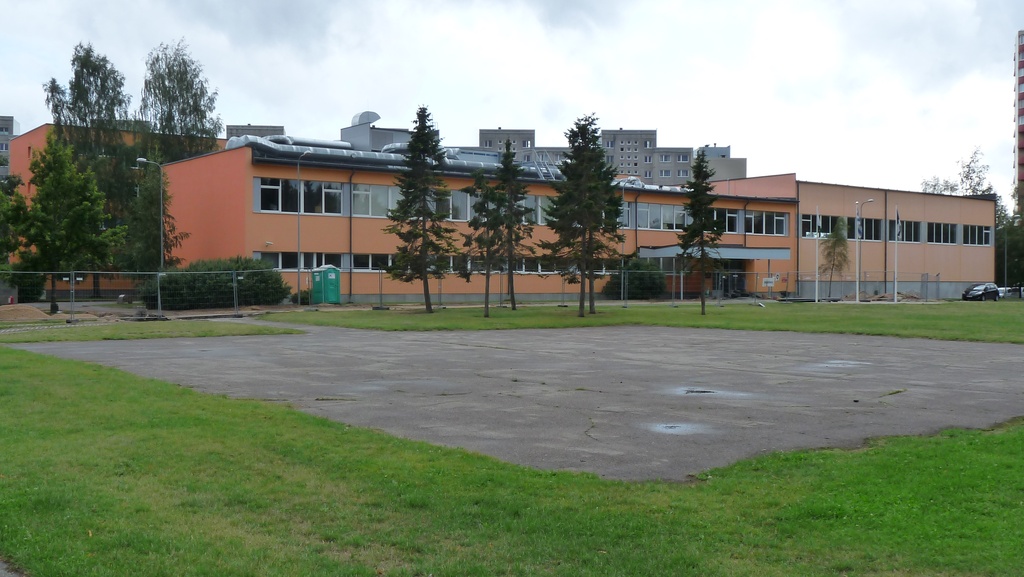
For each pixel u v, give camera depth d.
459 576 5.62
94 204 41.47
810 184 75.00
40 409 11.75
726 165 109.44
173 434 10.02
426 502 7.25
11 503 6.97
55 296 37.72
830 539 6.38
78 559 5.79
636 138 183.50
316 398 13.98
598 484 8.02
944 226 85.38
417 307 47.00
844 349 25.27
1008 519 6.80
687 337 29.77
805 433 11.03
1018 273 102.50
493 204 43.25
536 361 20.75
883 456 9.27
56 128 62.84
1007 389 15.93
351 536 6.39
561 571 5.71
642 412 12.71
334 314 39.81
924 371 19.19
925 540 6.32
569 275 41.34
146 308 39.78
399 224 41.66
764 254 66.69
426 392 14.83
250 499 7.31
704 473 8.60
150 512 6.89
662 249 64.19
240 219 48.53
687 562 5.89
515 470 8.51
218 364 19.36
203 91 67.81
